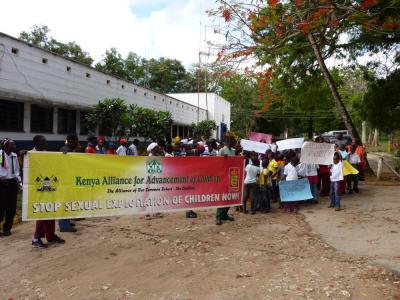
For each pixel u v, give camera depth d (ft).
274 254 23.25
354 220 31.50
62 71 49.37
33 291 18.20
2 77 39.24
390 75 59.41
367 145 176.96
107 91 61.62
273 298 17.25
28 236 26.89
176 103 99.45
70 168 23.89
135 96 72.79
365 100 62.80
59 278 19.60
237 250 23.97
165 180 27.50
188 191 28.55
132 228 28.76
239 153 40.55
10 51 40.24
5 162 26.18
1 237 26.71
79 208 24.30
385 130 63.82
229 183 30.27
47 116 49.26
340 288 18.25
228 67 34.42
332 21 32.99
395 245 24.44
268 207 35.35
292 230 28.94
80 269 20.72
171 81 201.46
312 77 62.59
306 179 36.06
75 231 27.66
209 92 134.51
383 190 45.85
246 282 19.01
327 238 26.66
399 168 64.39
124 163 25.76
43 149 24.56
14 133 43.04
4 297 17.65
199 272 20.35
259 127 210.18
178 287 18.49
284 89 63.05
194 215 32.73
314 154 38.45
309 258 22.49
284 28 32.42
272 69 41.86
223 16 32.40
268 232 28.30
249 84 167.02
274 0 30.45
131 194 26.21
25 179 22.70
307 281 19.08
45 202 23.26
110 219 31.81
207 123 109.40
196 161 28.76
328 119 234.99
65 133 52.60
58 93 48.67
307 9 29.73
